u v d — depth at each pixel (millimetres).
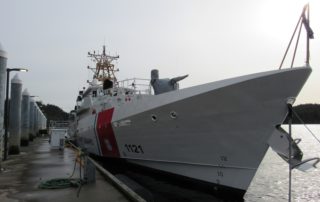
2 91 12031
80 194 7988
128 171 13758
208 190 10445
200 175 10562
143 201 6816
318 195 14758
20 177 10516
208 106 9555
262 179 18453
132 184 11766
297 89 8367
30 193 8062
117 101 14547
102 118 14961
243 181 9664
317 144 54188
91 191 8336
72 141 27734
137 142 12203
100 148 15719
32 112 33812
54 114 106500
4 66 12086
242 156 9586
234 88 8922
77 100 24266
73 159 16047
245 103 8984
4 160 15297
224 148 9789
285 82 8336
